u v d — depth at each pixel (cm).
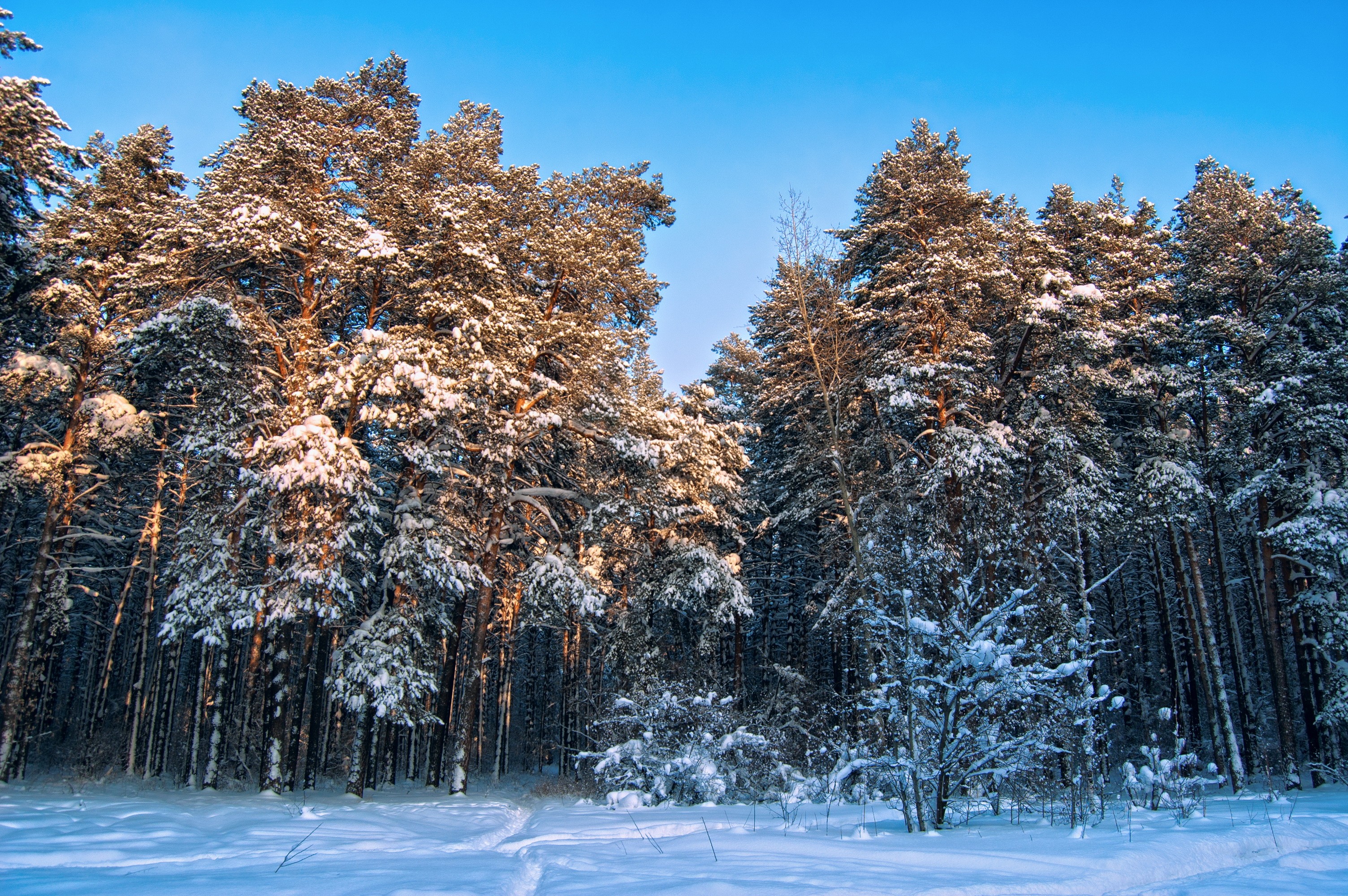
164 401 2072
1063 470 1892
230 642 2055
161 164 2191
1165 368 2134
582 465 2412
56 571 2103
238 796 1588
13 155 1534
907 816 839
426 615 1808
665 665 2333
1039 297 1966
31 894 514
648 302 2359
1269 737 2619
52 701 3136
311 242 1795
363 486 1617
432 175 2111
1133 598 3047
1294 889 530
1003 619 838
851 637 2222
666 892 482
